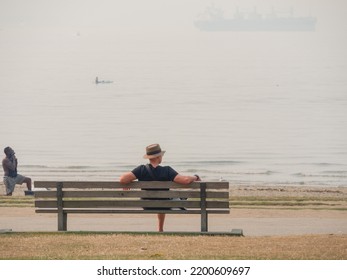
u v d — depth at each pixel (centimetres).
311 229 3450
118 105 16762
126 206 3183
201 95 18550
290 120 14025
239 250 2820
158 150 3212
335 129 12838
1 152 10606
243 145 11119
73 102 17612
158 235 3131
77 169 8919
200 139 11844
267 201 4762
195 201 3166
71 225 3534
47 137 12181
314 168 8900
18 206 4322
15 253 2778
